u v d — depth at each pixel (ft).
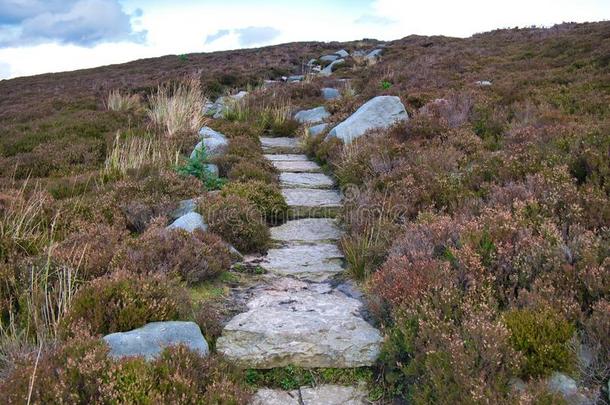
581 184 19.75
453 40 105.91
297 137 44.70
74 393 9.93
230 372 12.47
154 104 50.19
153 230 19.25
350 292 17.01
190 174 28.27
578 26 90.58
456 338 11.31
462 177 22.58
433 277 13.87
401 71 67.21
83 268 16.42
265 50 136.67
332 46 134.72
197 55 140.87
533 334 11.26
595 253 13.62
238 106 53.16
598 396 10.30
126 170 30.89
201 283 17.37
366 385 12.55
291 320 14.58
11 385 10.16
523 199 18.48
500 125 32.71
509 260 14.15
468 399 9.78
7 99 94.12
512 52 73.97
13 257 17.20
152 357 11.80
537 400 9.62
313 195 27.89
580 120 31.73
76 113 56.49
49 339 12.61
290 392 12.43
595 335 11.16
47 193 25.79
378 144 29.81
